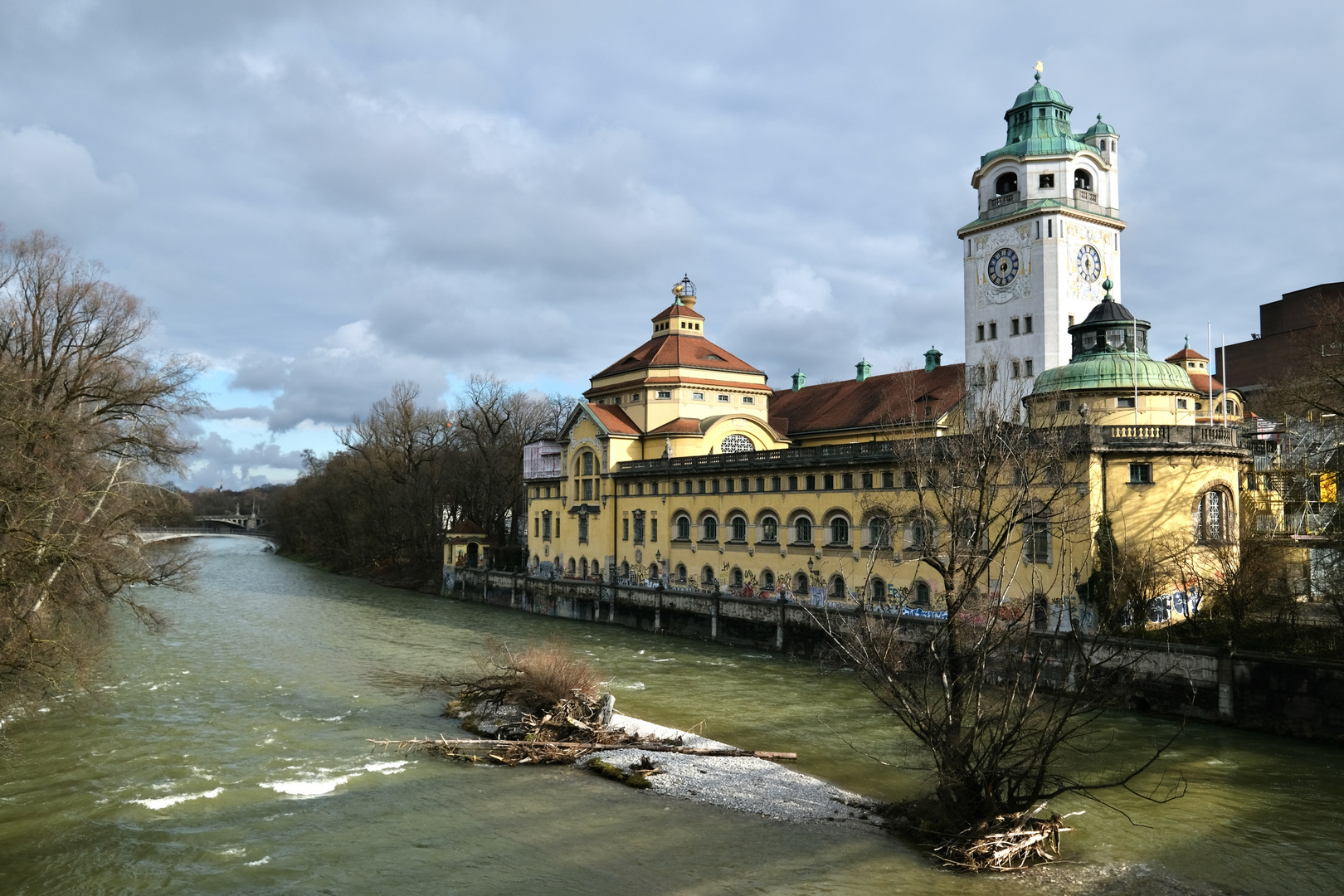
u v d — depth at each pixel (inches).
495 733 1699.1
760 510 2829.7
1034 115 3063.5
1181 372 2304.4
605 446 3526.1
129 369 2149.4
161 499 2000.5
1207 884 1067.9
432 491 4977.9
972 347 3176.7
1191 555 1985.7
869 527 2459.4
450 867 1129.4
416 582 4731.8
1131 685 1777.8
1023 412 2918.3
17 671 1462.8
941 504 1366.9
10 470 1445.6
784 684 2174.0
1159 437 2007.9
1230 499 2091.5
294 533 7170.3
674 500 3191.4
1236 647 1707.7
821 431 3494.1
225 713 1835.6
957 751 1164.5
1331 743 1544.0
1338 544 1849.2
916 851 1176.8
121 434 2062.0
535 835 1229.7
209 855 1161.4
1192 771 1435.8
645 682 2194.9
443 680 1978.3
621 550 3464.6
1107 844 1182.9
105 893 1058.7
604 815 1306.6
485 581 4065.0
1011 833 1128.8
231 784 1416.1
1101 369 2279.8
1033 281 2970.0
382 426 5644.7
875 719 1823.3
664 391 3553.2
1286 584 1878.7
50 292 2091.5
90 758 1529.3
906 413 3048.7
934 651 1264.8
